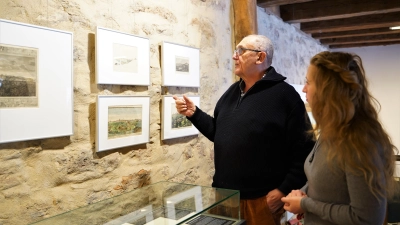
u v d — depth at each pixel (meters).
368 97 1.11
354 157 1.03
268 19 3.60
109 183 1.75
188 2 2.31
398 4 3.26
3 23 1.27
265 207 1.78
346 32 4.91
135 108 1.87
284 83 1.85
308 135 1.76
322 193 1.18
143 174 1.96
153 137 2.03
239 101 1.92
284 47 4.07
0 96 1.27
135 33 1.88
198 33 2.43
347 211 1.08
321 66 1.14
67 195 1.55
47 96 1.43
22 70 1.34
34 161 1.42
